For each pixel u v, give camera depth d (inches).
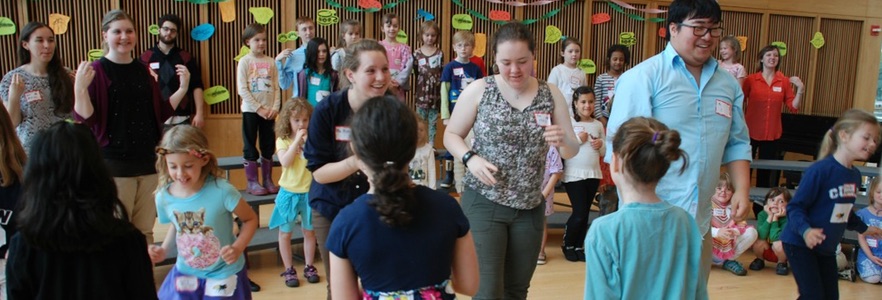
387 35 196.7
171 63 192.5
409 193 53.9
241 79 173.2
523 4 234.4
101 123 115.0
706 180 84.0
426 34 201.6
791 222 101.8
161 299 91.9
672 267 67.8
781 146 241.3
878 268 148.6
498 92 86.4
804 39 278.4
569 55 213.9
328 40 222.8
